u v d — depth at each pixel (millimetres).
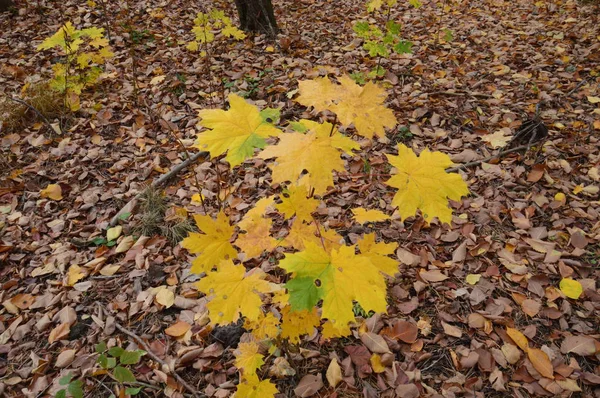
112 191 3334
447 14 6312
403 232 2941
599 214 2965
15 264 2793
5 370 2230
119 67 4770
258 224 1545
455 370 2184
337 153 1255
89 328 2434
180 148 3709
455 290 2561
